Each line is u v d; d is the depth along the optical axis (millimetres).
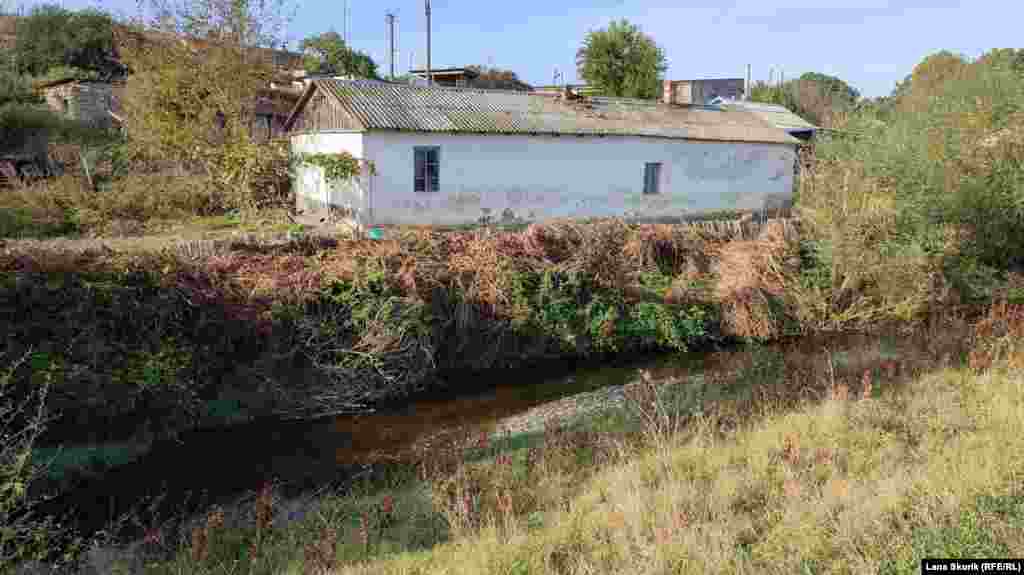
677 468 7695
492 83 51688
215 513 7719
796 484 6766
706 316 16125
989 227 17641
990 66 18750
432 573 5844
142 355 10672
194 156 23016
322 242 13586
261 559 6797
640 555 5746
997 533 5238
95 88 31719
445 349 13539
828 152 17859
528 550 6074
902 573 4906
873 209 16547
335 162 18547
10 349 9578
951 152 16938
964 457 6934
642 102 27469
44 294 10227
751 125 28891
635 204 24578
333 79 21594
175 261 11758
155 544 7395
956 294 17328
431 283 13375
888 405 9164
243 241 12906
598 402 12195
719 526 6016
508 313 14023
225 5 23938
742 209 27688
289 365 12016
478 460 9453
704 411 10227
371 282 12797
